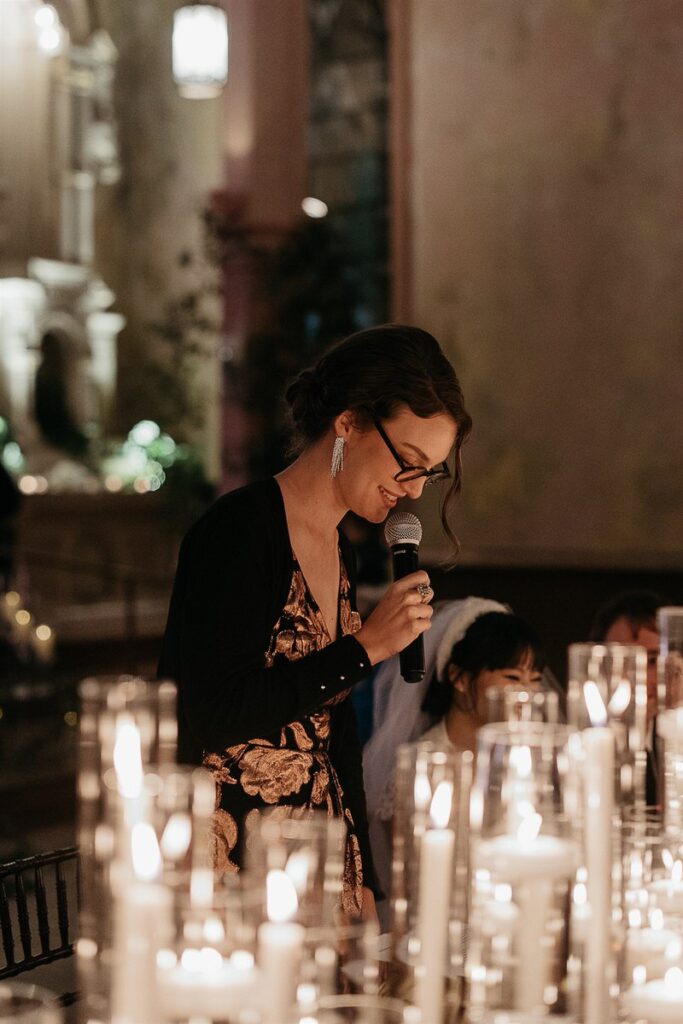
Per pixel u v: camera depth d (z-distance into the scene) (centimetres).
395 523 232
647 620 313
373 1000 132
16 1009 118
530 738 127
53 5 1118
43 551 1057
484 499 611
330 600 221
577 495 585
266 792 208
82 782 117
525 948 127
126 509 1133
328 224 916
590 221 582
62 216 1145
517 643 267
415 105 631
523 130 599
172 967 113
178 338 1184
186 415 1236
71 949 218
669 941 148
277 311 868
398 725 273
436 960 122
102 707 117
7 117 1115
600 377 579
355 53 905
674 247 560
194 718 201
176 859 113
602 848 125
